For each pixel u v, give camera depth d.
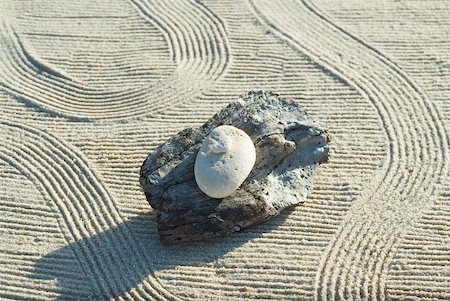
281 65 1.00
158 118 0.95
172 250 0.86
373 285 0.84
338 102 0.96
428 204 0.88
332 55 1.00
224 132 0.86
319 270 0.85
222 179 0.85
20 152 0.93
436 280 0.84
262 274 0.85
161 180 0.86
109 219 0.88
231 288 0.84
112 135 0.94
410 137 0.93
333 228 0.87
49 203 0.89
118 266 0.86
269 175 0.88
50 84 0.99
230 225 0.86
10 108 0.96
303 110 0.90
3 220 0.88
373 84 0.97
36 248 0.87
